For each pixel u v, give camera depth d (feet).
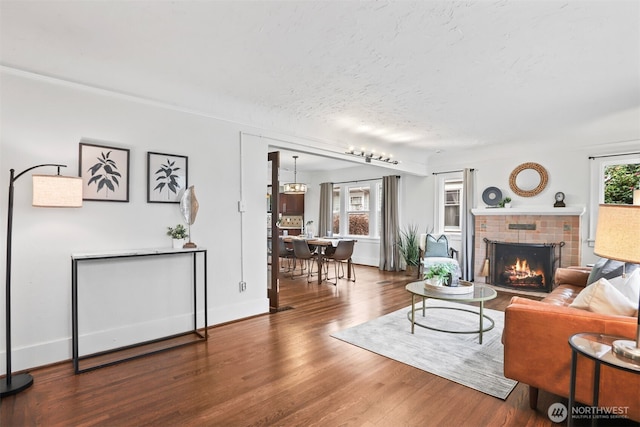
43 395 7.17
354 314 13.19
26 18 7.17
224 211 12.17
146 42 8.17
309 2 6.61
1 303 8.07
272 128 13.58
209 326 11.68
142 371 8.32
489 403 6.95
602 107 12.75
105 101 9.54
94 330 9.31
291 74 9.97
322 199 29.63
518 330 6.66
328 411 6.64
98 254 9.02
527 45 8.18
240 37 7.93
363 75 10.02
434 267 11.60
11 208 7.25
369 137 17.43
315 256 21.16
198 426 6.16
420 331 11.16
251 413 6.56
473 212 19.71
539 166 18.06
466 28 7.48
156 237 10.51
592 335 5.70
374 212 26.53
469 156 20.83
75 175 9.00
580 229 16.48
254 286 13.03
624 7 6.64
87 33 7.77
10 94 8.13
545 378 6.39
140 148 10.19
